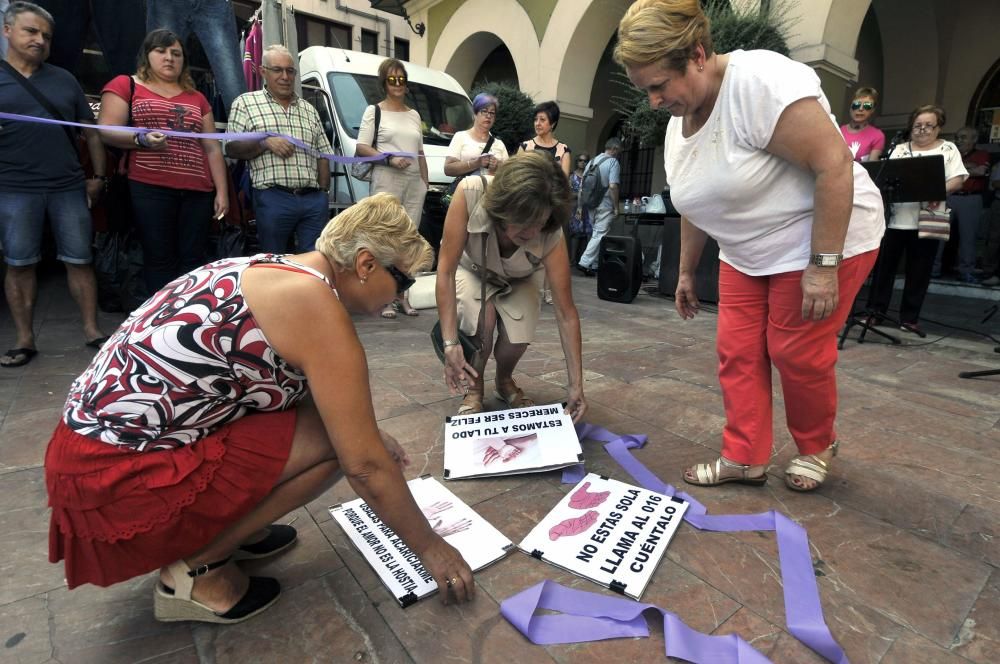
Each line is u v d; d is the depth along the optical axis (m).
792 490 1.89
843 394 2.86
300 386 1.21
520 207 1.68
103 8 4.05
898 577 1.46
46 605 1.34
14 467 1.95
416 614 1.33
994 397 2.82
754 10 5.36
